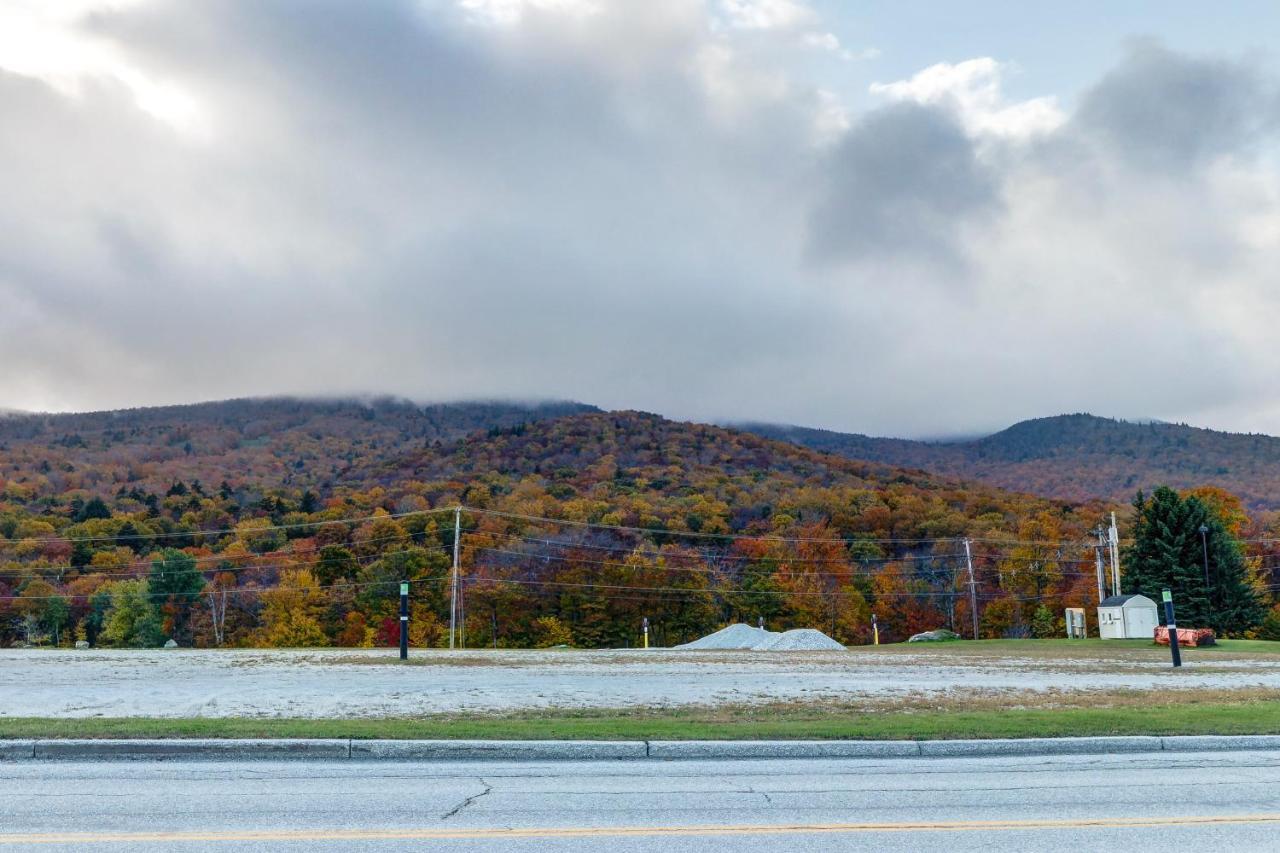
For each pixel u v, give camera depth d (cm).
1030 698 1733
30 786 954
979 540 8444
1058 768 1104
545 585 8412
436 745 1145
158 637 7981
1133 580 6488
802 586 8675
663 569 8512
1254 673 2534
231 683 1980
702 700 1659
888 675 2309
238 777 1011
